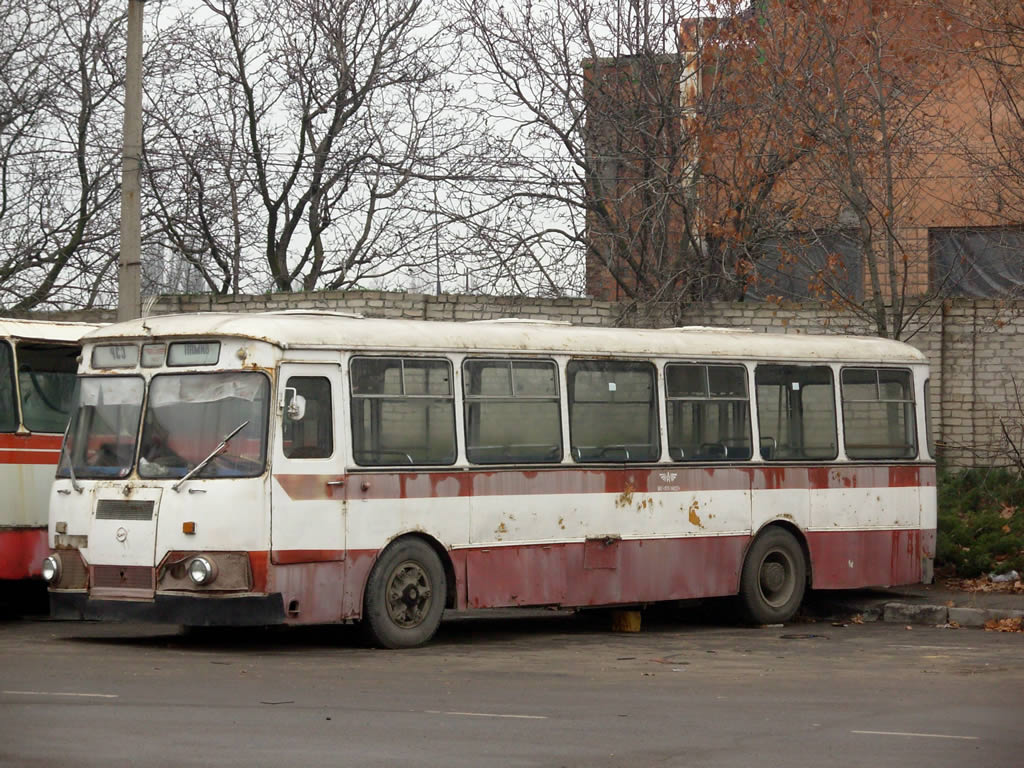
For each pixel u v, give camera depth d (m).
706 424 17.47
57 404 17.67
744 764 8.50
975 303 23.86
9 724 9.48
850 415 18.91
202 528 13.74
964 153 24.97
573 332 16.55
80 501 14.56
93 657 13.47
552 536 15.90
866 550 18.84
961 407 23.84
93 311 25.98
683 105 27.17
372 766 8.27
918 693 11.63
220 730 9.38
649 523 16.77
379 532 14.49
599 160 27.89
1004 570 20.59
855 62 23.36
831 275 23.91
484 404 15.52
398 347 14.85
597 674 12.81
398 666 13.14
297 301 24.03
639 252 27.69
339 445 14.27
